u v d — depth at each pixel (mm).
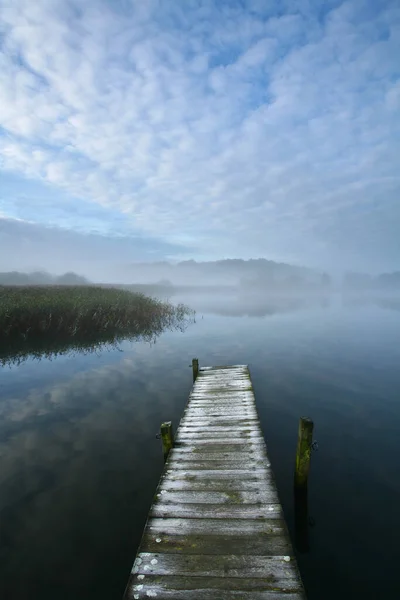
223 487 5938
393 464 7898
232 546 4543
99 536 5438
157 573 4148
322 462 8008
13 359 16953
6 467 7441
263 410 11305
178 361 17312
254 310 47094
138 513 5992
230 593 3859
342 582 4820
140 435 9102
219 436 8094
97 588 4539
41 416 10281
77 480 6984
